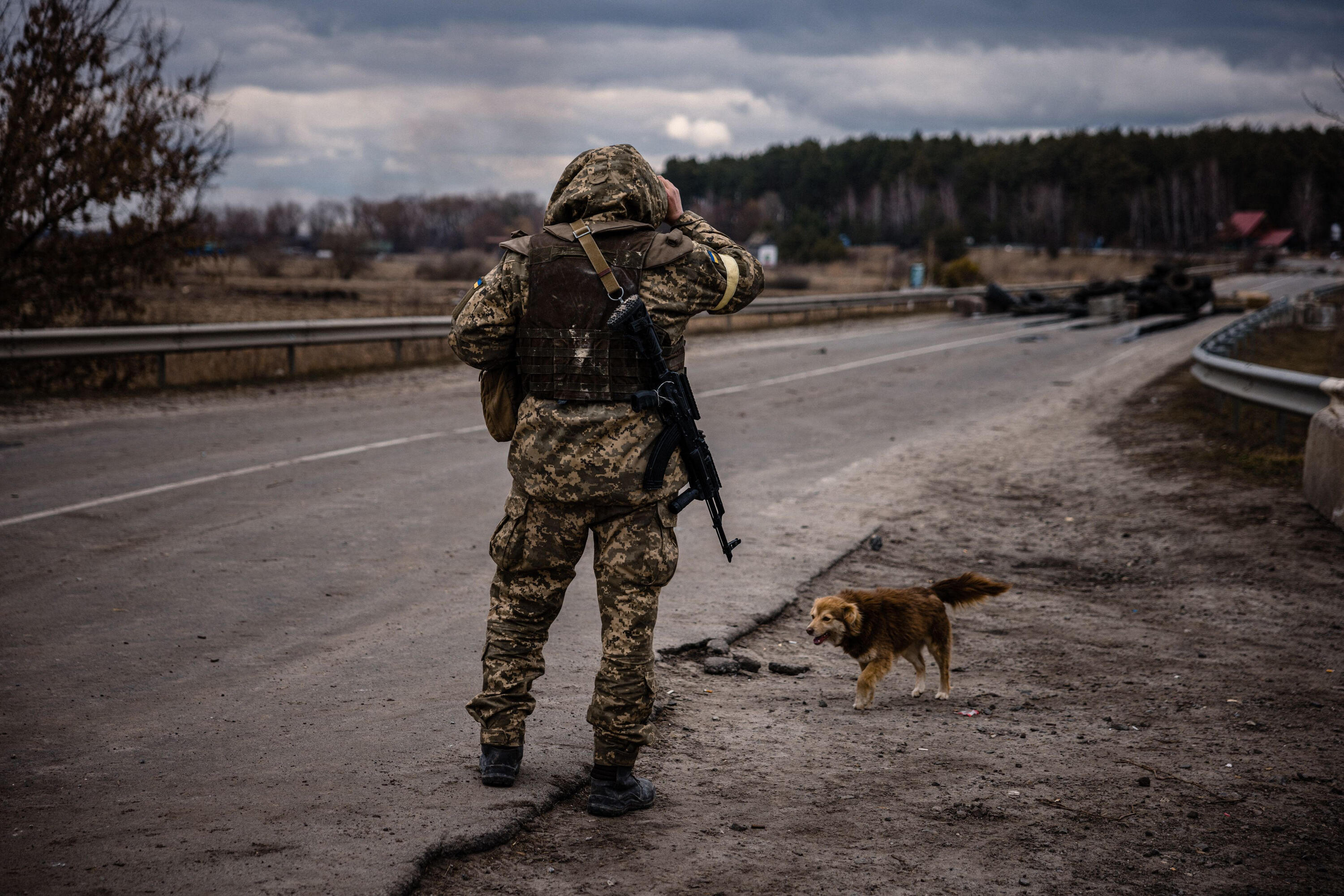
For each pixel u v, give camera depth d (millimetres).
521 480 3193
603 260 3100
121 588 5840
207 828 3041
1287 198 138750
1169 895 2945
